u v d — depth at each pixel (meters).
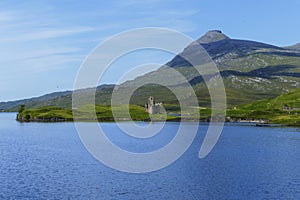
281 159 112.69
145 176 84.25
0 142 165.75
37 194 69.38
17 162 107.56
